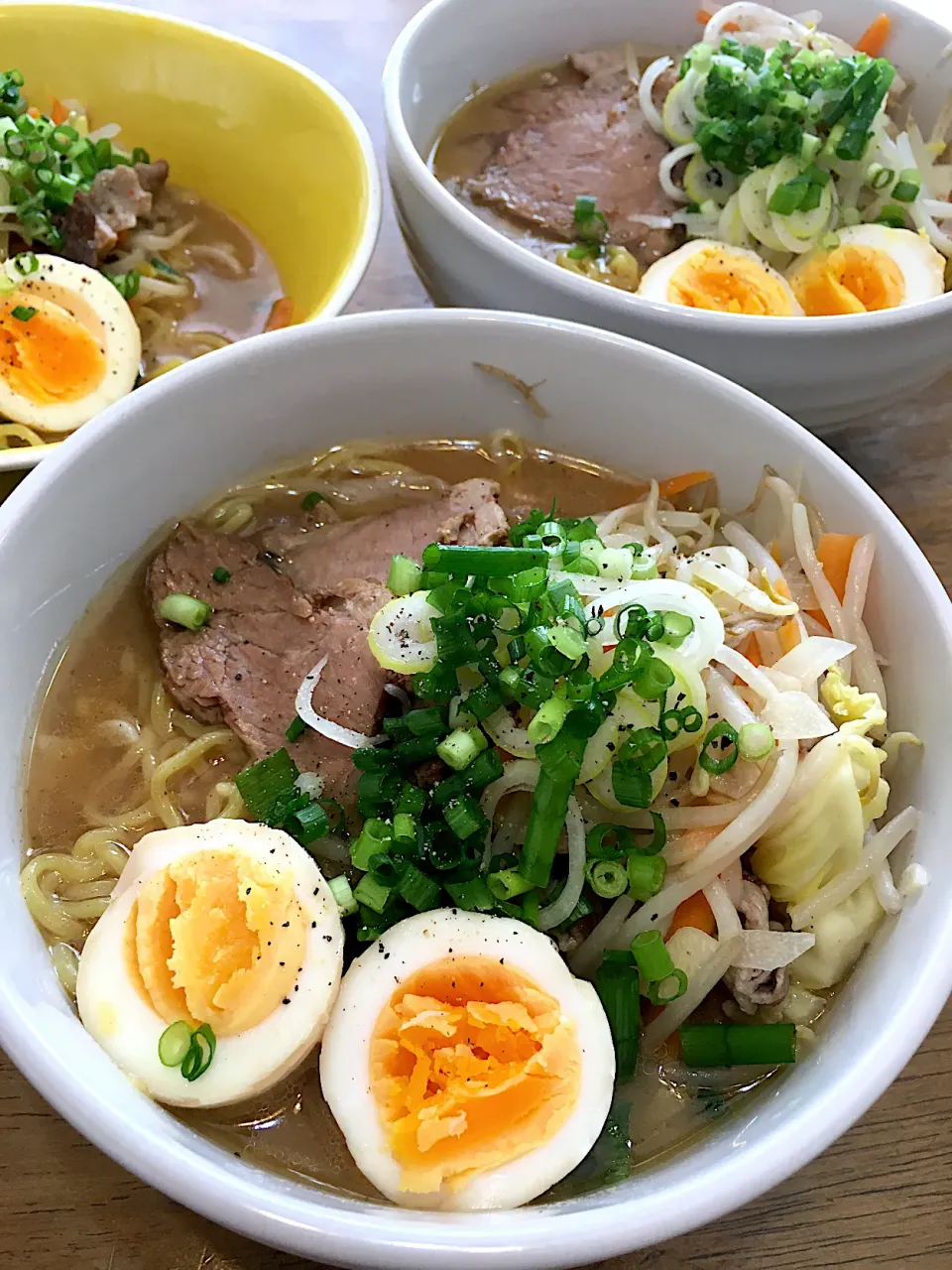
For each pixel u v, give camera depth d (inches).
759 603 8.5
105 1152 5.5
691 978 7.6
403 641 7.9
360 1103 6.5
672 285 11.6
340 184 11.3
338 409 9.3
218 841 7.3
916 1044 6.2
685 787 7.9
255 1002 6.7
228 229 12.7
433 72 13.0
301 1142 6.8
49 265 10.5
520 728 7.7
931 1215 7.7
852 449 11.8
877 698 8.0
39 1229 7.0
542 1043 6.7
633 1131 7.2
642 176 13.0
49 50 11.9
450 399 9.5
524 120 13.8
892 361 10.2
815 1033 7.5
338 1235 5.3
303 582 9.3
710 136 11.9
